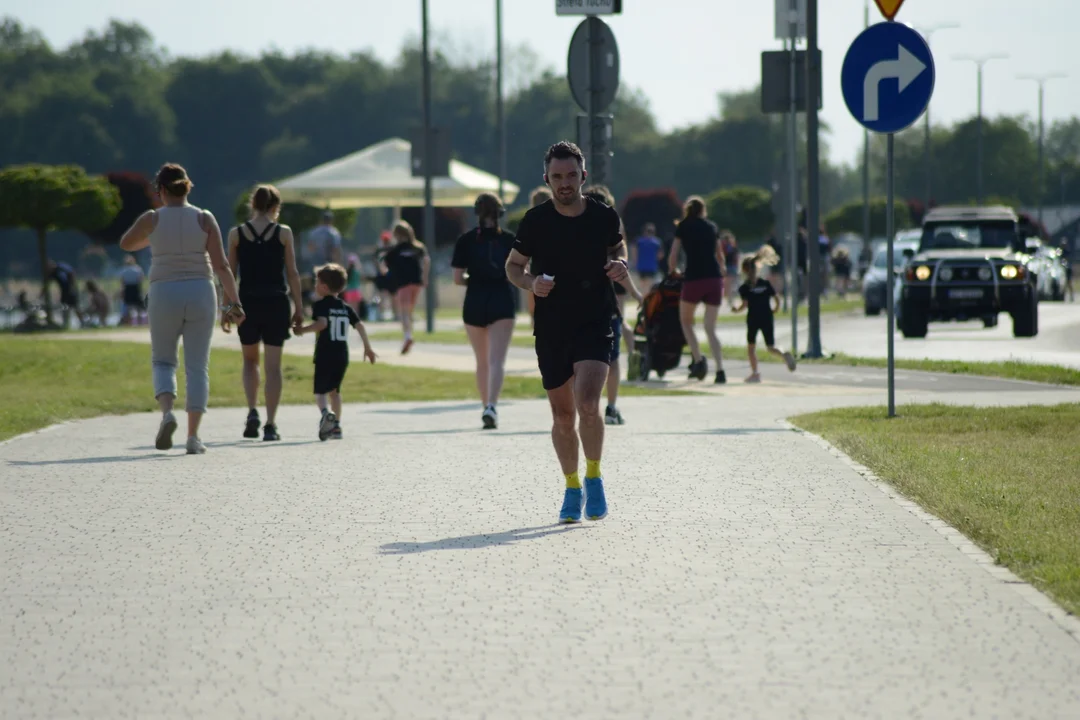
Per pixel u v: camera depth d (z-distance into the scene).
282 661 17.67
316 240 116.19
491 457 36.44
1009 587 21.16
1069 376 57.62
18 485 32.09
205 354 38.34
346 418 48.91
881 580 21.69
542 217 26.45
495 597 20.86
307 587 21.66
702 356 61.53
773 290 61.22
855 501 28.69
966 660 17.39
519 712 15.55
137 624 19.56
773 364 69.50
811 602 20.36
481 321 44.38
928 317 87.19
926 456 33.41
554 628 19.06
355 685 16.62
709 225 61.06
